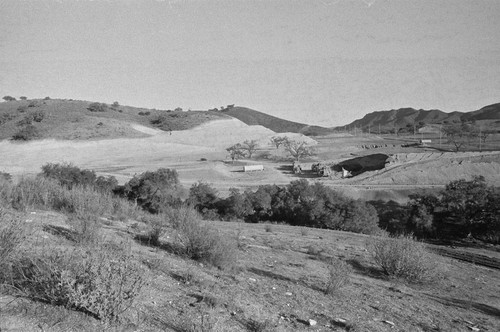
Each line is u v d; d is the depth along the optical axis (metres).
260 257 13.91
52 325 4.78
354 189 84.94
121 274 5.75
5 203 11.35
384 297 10.80
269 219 51.69
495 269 21.97
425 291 13.09
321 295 9.71
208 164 124.69
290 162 145.38
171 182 52.50
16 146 157.38
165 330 5.53
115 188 52.06
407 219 52.84
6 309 4.83
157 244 11.42
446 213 50.72
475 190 50.00
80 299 5.23
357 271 14.55
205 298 7.23
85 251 7.16
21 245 6.65
